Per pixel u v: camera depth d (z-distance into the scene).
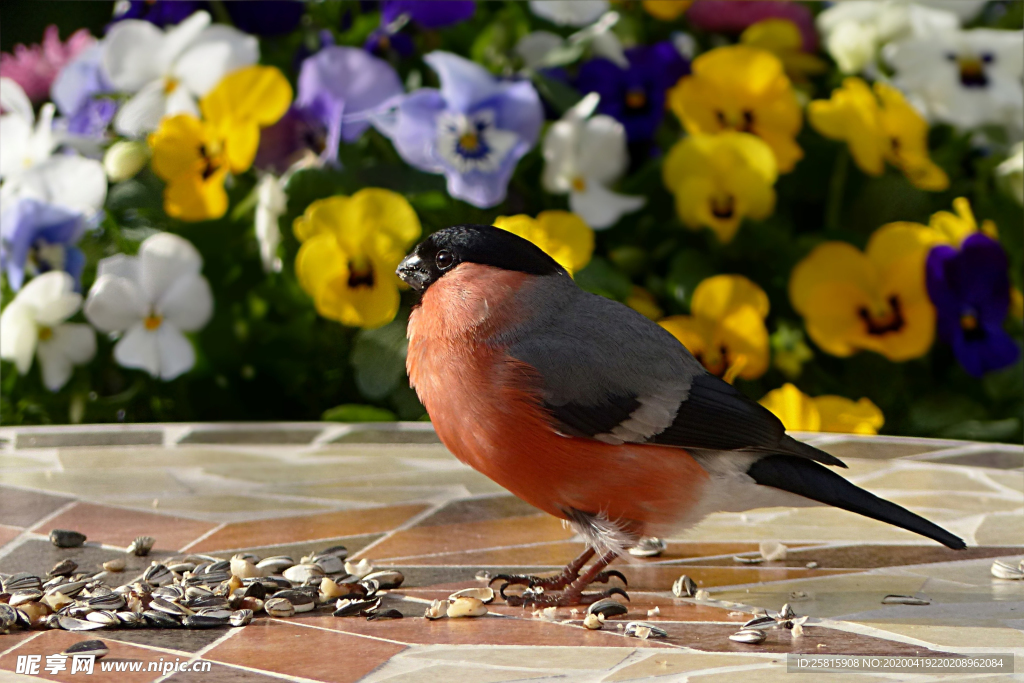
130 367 11.19
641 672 4.94
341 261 10.05
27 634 5.51
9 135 11.38
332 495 8.30
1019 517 7.63
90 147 11.44
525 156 11.16
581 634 5.58
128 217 11.38
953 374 11.20
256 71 10.52
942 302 10.25
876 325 10.52
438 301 6.25
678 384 6.11
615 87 11.45
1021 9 12.48
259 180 11.42
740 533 7.63
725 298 10.24
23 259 10.48
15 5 14.93
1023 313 11.17
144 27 10.98
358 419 11.12
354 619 5.83
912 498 8.09
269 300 11.19
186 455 9.55
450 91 10.27
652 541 7.23
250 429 10.50
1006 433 10.77
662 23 12.49
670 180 10.82
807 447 6.30
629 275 11.41
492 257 6.27
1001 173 11.27
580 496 6.16
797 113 11.14
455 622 5.80
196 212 10.54
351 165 10.86
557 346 6.01
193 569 6.55
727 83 11.09
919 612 5.88
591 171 10.93
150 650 5.25
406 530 7.45
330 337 11.38
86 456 9.45
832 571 6.71
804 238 11.16
